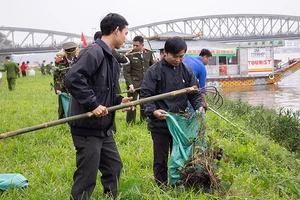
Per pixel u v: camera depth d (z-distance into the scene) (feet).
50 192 16.46
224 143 23.16
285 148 28.07
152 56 31.65
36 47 349.00
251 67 101.76
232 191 16.08
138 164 20.49
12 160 22.41
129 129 29.19
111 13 14.16
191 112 16.24
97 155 14.01
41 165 20.70
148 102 14.32
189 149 15.75
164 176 16.58
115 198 14.98
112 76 14.14
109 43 14.06
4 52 348.79
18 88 78.02
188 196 15.15
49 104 47.78
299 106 59.06
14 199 16.12
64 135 27.99
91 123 13.71
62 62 26.50
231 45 99.40
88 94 13.24
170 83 16.03
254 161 21.74
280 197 16.98
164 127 16.20
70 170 19.33
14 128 31.09
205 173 15.43
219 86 99.71
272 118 33.47
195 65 21.42
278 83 108.06
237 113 40.29
